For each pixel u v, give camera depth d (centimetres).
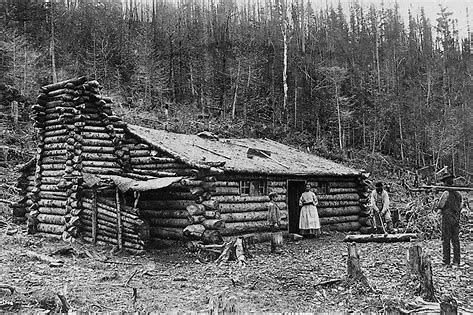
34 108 1712
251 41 6038
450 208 1149
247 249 1373
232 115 4738
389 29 8919
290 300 852
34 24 5434
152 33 6456
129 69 5406
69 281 1006
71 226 1530
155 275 1108
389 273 1073
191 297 883
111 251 1394
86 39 5731
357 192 2162
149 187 1379
